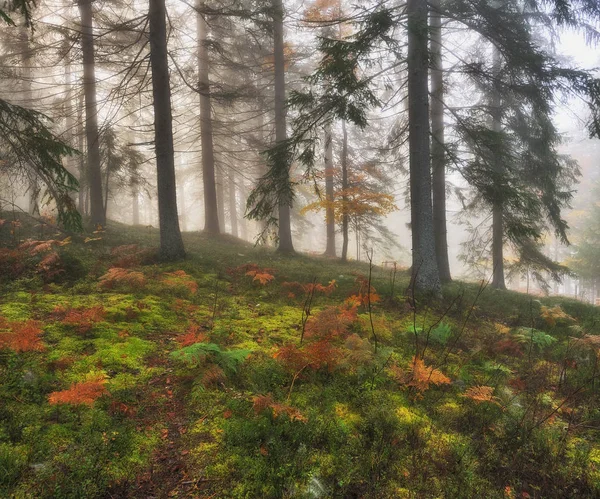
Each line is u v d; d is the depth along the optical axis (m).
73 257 8.36
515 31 9.77
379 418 3.79
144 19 10.47
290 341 5.75
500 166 13.06
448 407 4.30
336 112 8.66
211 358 4.50
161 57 10.15
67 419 3.40
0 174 10.92
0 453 2.87
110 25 11.91
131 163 14.22
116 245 11.79
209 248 14.55
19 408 3.44
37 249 7.91
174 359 4.82
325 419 3.74
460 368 5.29
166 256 10.26
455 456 3.42
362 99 8.57
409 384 4.44
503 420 4.00
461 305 9.12
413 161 9.68
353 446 3.40
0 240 9.70
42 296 6.45
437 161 13.38
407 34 9.40
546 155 13.55
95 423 3.39
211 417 3.71
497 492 3.07
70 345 4.73
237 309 7.25
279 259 14.52
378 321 6.38
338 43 8.18
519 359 6.07
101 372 4.21
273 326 6.37
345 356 4.75
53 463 2.87
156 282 8.12
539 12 11.06
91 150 13.58
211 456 3.19
